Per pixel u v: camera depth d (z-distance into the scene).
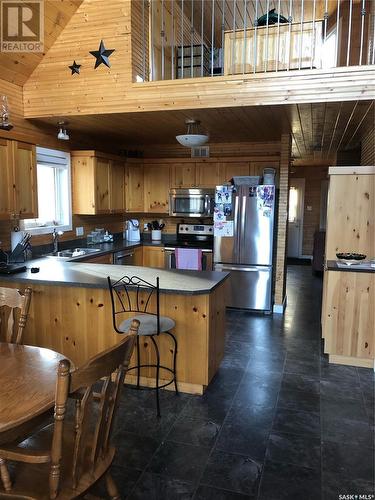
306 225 10.32
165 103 3.73
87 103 3.93
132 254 5.56
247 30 3.67
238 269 5.31
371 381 3.34
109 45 3.80
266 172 5.21
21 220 4.31
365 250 3.96
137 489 2.04
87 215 5.50
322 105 3.54
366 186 3.88
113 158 5.50
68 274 3.30
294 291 6.69
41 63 4.01
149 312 3.12
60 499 1.40
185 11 5.48
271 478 2.13
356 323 3.61
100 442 1.55
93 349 3.28
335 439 2.50
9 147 3.62
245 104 3.55
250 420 2.71
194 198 5.80
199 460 2.28
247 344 4.18
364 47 6.10
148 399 2.99
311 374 3.47
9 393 1.55
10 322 2.35
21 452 1.39
